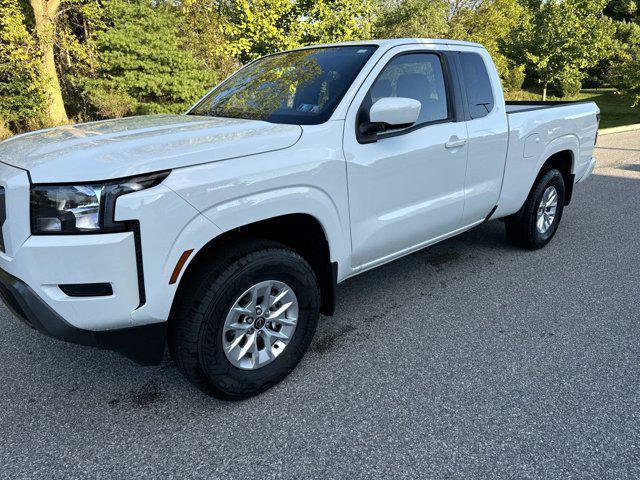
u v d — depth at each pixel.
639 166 9.48
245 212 2.25
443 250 4.89
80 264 1.94
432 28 28.12
